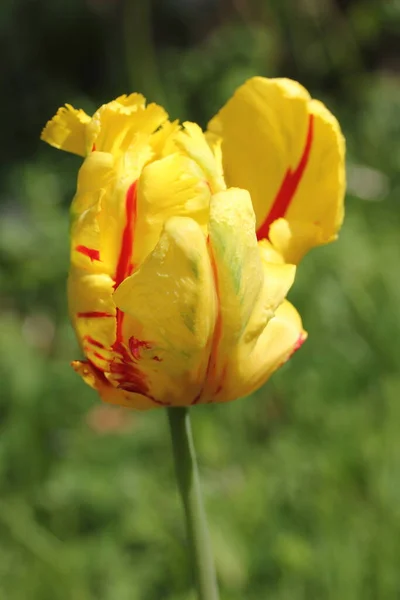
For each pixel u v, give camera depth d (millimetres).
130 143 531
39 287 1204
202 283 512
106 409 1069
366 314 1144
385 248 1280
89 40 2012
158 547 896
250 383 538
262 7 1669
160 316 518
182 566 885
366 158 1532
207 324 519
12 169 1609
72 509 933
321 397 1049
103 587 877
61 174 1371
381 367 1101
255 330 529
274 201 562
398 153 1478
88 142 528
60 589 873
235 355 529
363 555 875
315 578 858
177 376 529
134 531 896
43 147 1563
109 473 939
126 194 523
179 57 1523
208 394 537
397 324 1124
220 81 1427
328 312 1129
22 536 900
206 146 538
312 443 997
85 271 525
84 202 525
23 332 1146
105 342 527
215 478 990
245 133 564
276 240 555
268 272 532
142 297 516
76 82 2037
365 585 861
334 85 1716
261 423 1070
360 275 1169
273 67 1642
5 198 1485
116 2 1886
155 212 521
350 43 1723
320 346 1103
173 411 545
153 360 526
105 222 524
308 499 925
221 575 862
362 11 1732
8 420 982
